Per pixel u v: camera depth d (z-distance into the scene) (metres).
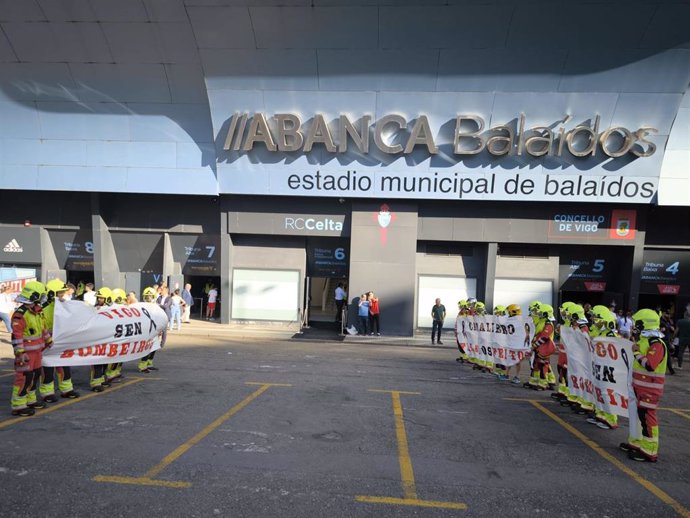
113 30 16.67
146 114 18.55
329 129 18.12
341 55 16.67
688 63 15.77
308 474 4.84
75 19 16.44
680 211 19.44
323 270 21.56
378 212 19.42
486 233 19.50
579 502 4.48
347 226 20.02
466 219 19.52
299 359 13.24
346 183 18.81
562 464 5.52
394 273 19.55
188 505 4.05
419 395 8.93
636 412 5.89
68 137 19.05
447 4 15.38
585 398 7.86
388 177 18.62
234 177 19.05
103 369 8.47
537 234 19.31
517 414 7.85
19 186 19.62
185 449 5.41
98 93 18.14
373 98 17.52
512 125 17.55
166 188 19.41
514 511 4.22
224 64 17.00
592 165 17.72
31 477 4.52
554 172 17.95
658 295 22.12
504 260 20.47
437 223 19.64
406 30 16.02
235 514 3.92
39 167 19.47
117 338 8.42
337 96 17.56
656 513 4.32
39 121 18.77
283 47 16.59
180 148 18.98
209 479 4.60
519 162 17.95
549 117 17.31
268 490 4.41
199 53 16.88
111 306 8.65
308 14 15.80
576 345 8.16
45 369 7.49
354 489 4.52
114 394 8.14
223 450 5.42
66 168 19.42
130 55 17.25
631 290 19.17
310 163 18.64
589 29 15.49
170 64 17.39
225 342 16.70
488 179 18.27
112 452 5.25
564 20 15.39
